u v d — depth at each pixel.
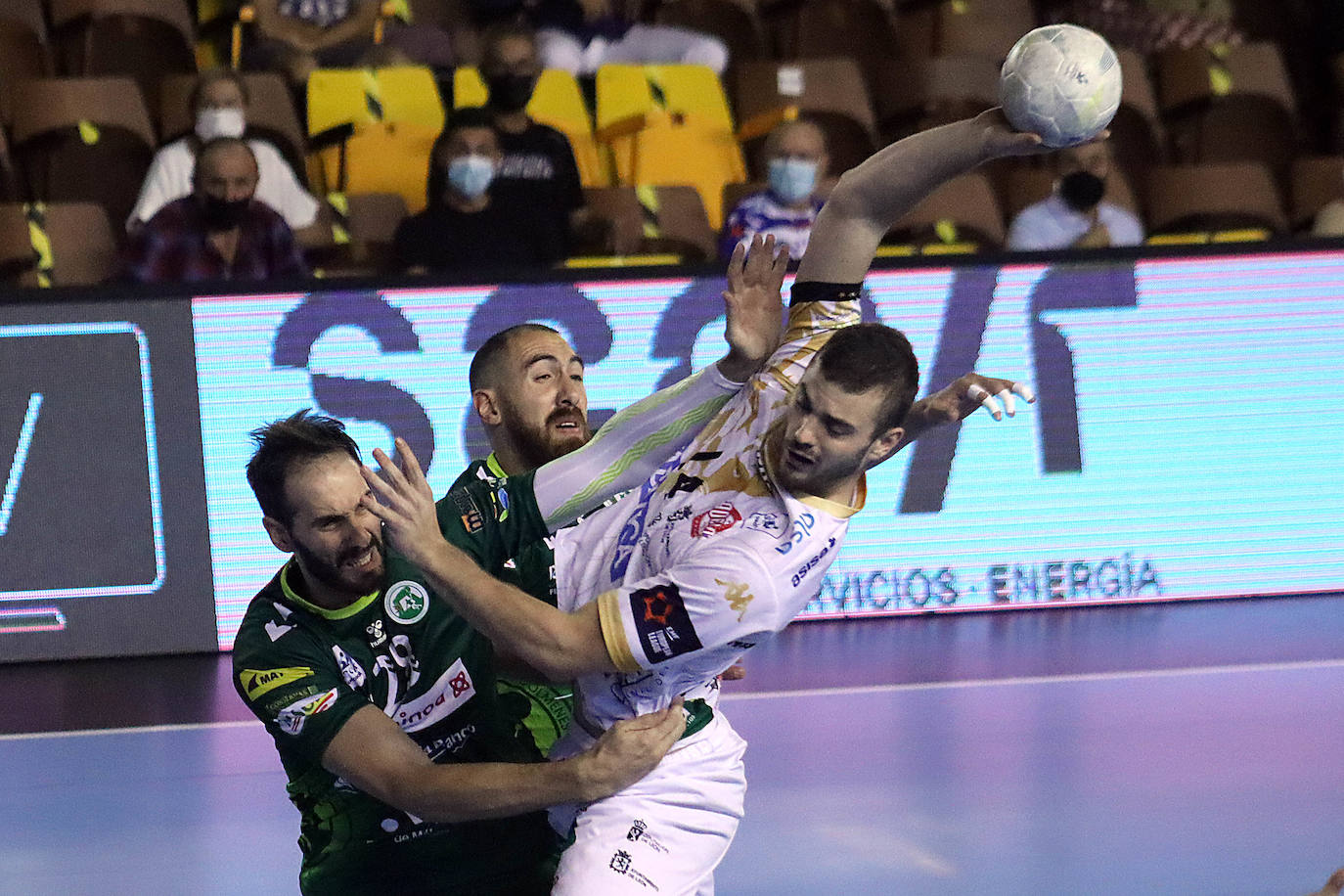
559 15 18.59
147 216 15.62
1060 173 16.50
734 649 6.24
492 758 6.77
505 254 14.98
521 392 8.26
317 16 18.53
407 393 13.87
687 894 6.61
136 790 10.44
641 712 6.48
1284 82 20.11
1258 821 9.62
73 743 11.45
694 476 6.44
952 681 12.64
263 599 6.55
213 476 13.66
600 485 6.66
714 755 6.76
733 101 19.06
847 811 9.84
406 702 6.52
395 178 16.94
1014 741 11.14
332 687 6.28
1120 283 14.73
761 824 9.64
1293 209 18.88
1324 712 11.71
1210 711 11.77
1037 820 9.66
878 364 5.88
